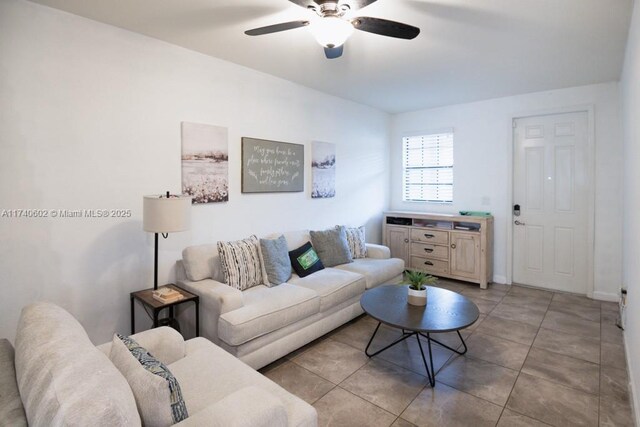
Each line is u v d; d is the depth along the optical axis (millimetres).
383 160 5340
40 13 2156
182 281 2730
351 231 4133
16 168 2111
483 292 4168
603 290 3881
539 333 3014
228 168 3223
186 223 2426
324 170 4258
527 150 4359
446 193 5047
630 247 2500
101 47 2412
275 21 2402
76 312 2375
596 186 3881
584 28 2477
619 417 1933
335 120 4406
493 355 2631
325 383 2273
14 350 1349
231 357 1767
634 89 2215
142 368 1172
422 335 2787
